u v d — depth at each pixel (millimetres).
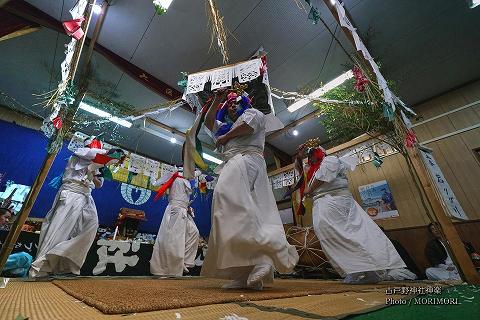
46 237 2383
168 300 903
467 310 795
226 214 1432
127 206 6117
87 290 1267
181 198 3971
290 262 1416
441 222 1932
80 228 2611
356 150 5371
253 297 1019
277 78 4816
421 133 5324
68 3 3518
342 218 2426
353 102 3674
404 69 4668
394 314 752
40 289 1398
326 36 4059
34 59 4328
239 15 3779
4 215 3318
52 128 1850
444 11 3744
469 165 4594
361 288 1545
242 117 1742
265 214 1543
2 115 5332
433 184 2100
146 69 4598
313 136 6789
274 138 6883
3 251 1544
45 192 5090
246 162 1638
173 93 4910
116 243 3307
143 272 3438
